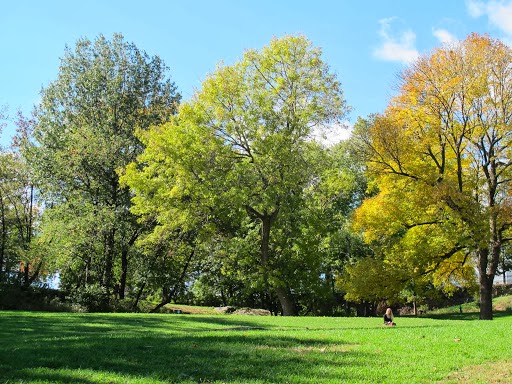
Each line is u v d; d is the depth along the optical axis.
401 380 7.54
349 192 42.47
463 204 25.31
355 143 29.97
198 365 8.27
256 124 29.09
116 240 34.75
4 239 34.69
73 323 16.44
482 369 8.33
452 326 15.86
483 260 26.73
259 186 29.02
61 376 7.05
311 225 31.97
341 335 12.34
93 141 32.03
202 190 27.86
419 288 28.30
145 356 8.82
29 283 34.62
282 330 15.28
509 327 14.47
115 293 34.38
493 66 26.12
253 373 7.80
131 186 29.38
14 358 8.23
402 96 27.45
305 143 30.38
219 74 30.23
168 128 29.81
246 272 33.56
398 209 28.08
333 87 30.56
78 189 33.78
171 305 43.28
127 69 35.28
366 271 27.98
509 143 26.05
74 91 34.22
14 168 36.03
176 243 33.78
